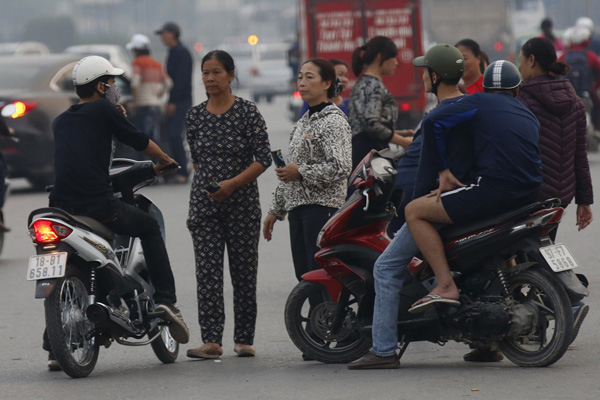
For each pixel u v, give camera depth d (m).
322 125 16.78
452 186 14.94
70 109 16.44
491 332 14.91
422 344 17.81
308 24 49.84
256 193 17.53
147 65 42.22
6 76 40.44
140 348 18.66
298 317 16.52
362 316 16.17
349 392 14.30
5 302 23.06
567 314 14.77
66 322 15.83
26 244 31.31
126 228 16.56
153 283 16.95
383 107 20.00
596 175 39.28
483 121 14.92
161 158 16.83
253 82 109.50
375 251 15.98
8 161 39.28
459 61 15.87
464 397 13.70
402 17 49.25
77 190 16.14
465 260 15.06
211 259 17.34
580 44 45.06
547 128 16.89
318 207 16.95
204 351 17.30
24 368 17.06
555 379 14.45
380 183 15.66
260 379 15.48
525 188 14.90
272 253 28.09
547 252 14.84
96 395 14.81
